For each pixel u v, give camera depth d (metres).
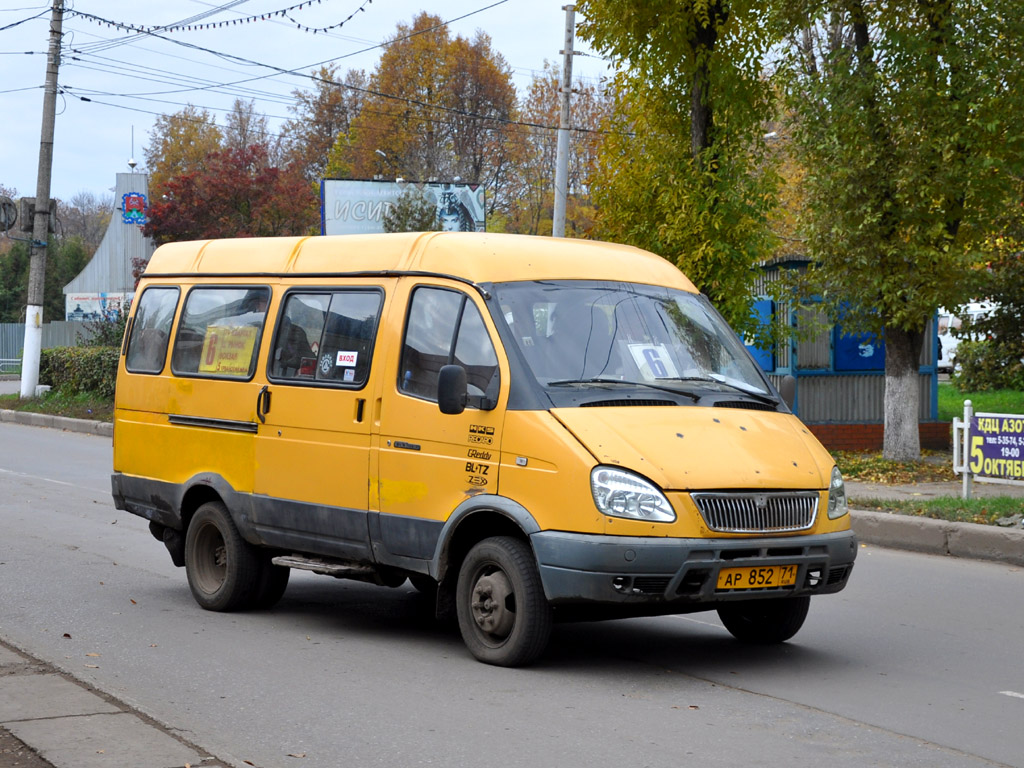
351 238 8.34
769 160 18.17
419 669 6.97
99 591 9.41
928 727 5.89
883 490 14.49
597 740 5.54
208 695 6.36
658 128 17.23
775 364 19.89
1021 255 22.14
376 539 7.57
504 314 7.14
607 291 7.61
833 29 19.19
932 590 9.83
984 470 13.01
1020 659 7.45
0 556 10.86
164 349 9.48
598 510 6.43
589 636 8.02
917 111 15.68
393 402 7.52
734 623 7.89
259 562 8.69
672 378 7.32
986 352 25.00
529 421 6.76
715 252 16.28
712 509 6.49
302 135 70.62
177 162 73.69
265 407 8.39
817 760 5.30
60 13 30.03
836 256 16.64
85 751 5.11
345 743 5.49
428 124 61.91
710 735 5.66
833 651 7.62
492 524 7.22
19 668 6.68
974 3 15.48
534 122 55.47
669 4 16.02
